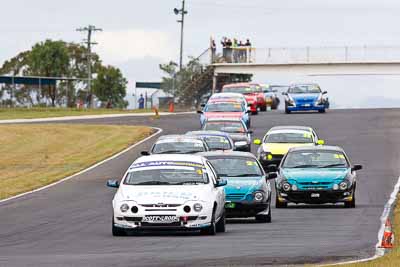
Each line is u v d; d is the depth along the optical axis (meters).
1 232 66.62
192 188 60.88
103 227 68.94
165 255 50.59
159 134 166.38
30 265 47.22
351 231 63.75
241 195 71.06
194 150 95.50
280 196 83.06
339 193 81.81
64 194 98.00
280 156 112.00
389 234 52.47
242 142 115.12
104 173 119.25
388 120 182.62
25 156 141.88
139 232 62.56
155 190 60.59
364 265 44.19
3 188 104.50
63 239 61.00
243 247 54.22
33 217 77.25
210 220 60.22
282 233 62.94
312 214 77.44
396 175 110.56
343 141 148.50
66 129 175.12
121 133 167.50
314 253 50.91
